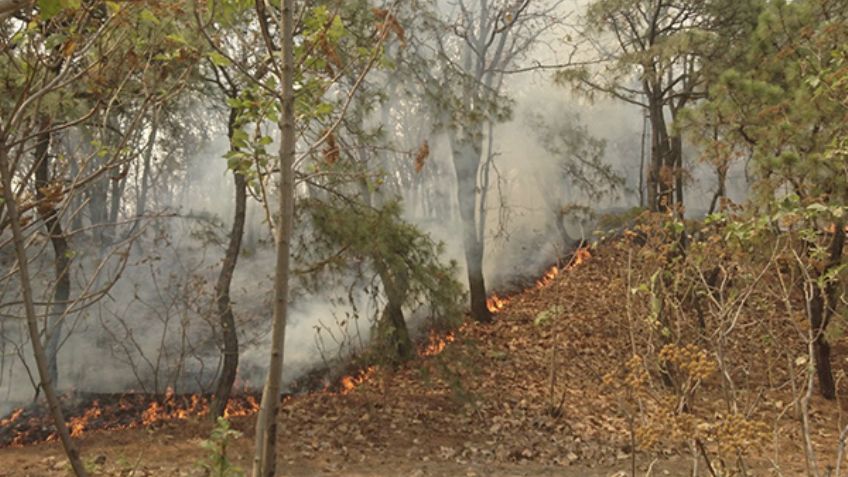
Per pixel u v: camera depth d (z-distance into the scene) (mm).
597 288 18750
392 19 3271
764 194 9414
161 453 9898
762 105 11023
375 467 9938
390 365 12742
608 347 15453
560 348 15758
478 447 11062
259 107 3240
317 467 9789
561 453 10719
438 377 13859
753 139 11078
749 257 5969
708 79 14617
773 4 11820
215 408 11898
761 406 11680
